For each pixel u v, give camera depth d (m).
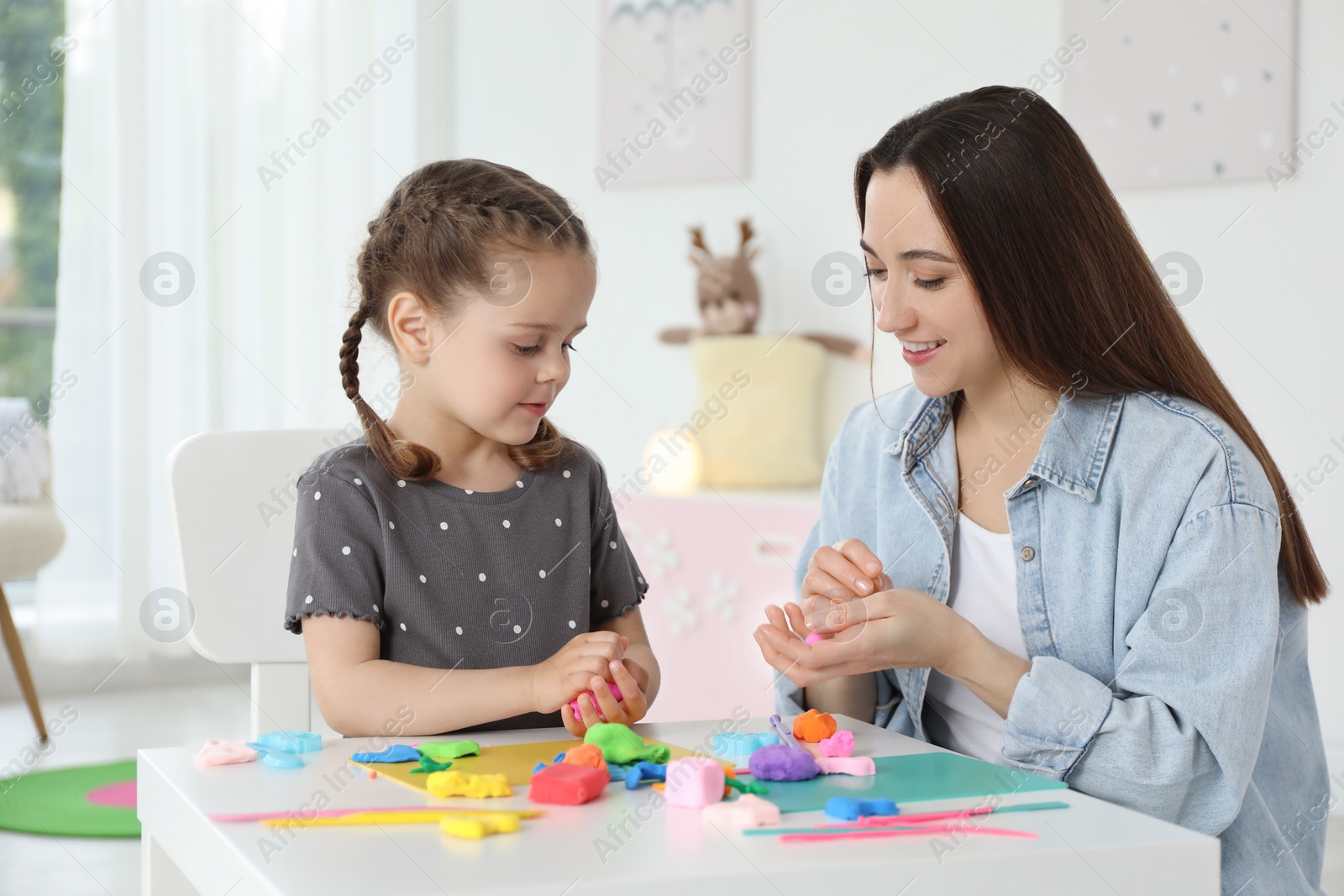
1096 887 0.58
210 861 0.61
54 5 3.17
